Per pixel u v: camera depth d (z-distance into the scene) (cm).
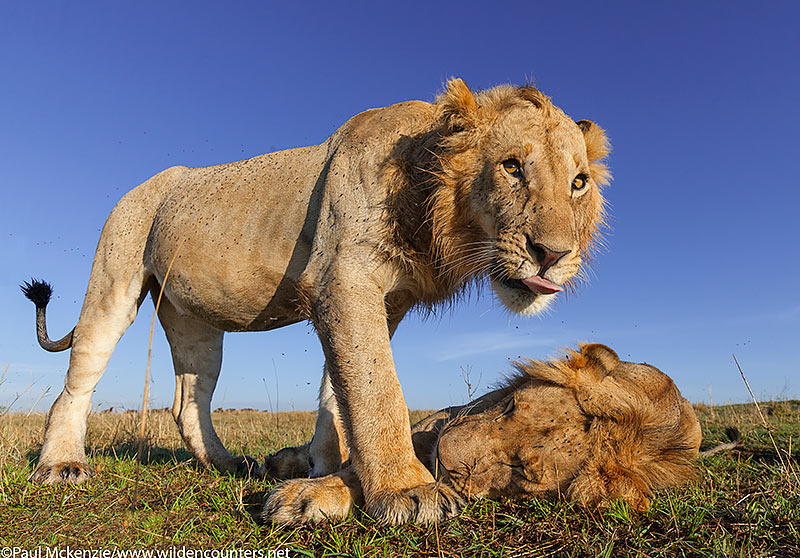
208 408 193
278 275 156
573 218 123
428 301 151
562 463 109
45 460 167
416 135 137
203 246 167
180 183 189
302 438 294
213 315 174
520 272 119
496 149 125
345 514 113
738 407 371
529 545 96
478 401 132
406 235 134
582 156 129
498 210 124
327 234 138
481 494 113
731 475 142
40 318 216
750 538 93
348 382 122
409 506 105
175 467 182
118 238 191
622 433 111
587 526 101
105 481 162
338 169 141
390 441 115
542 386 116
